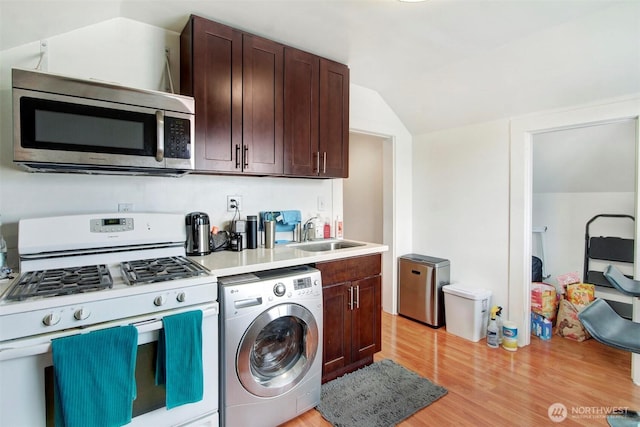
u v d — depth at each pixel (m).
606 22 1.76
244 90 1.92
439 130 3.21
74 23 1.61
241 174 2.02
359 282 2.21
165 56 1.92
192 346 1.34
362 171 4.00
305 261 1.88
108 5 1.61
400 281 3.35
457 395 1.97
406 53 2.25
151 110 1.54
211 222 2.12
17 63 1.55
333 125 2.36
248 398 1.58
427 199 3.36
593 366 2.32
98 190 1.75
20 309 1.04
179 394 1.32
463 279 3.07
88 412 1.11
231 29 1.87
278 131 2.07
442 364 2.35
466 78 2.53
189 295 1.38
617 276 1.81
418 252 3.47
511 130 2.68
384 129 3.17
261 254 1.98
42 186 1.61
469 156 2.98
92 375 1.12
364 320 2.26
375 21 1.83
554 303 2.94
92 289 1.20
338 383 2.09
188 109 1.64
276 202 2.42
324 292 2.02
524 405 1.87
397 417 1.77
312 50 2.20
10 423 1.06
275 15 1.76
